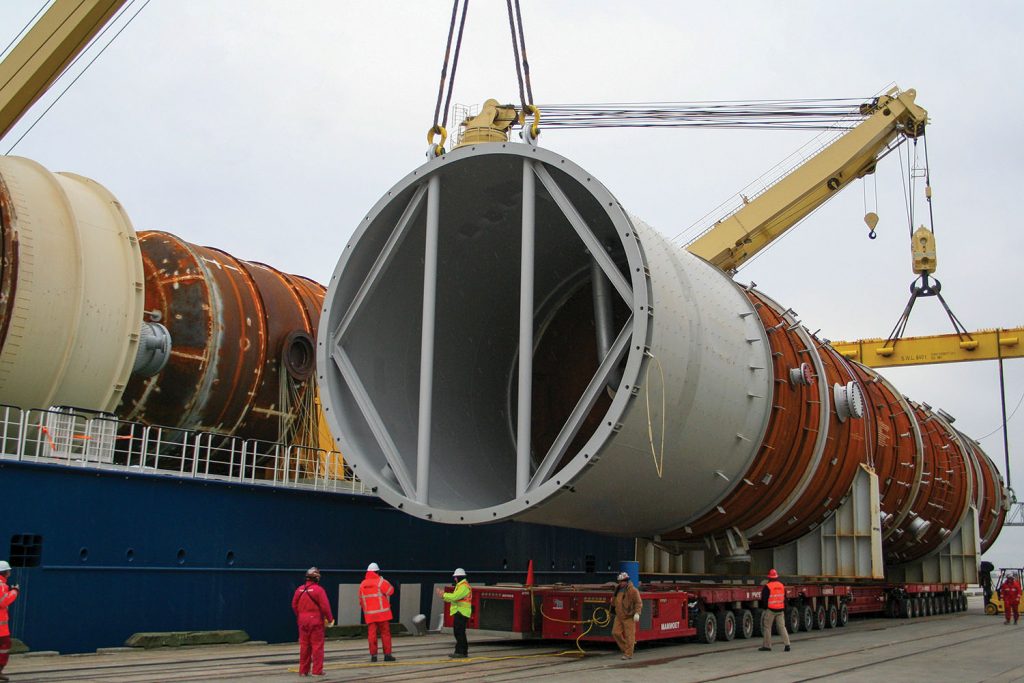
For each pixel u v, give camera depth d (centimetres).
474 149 1434
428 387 1443
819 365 1938
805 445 1831
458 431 1695
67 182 1814
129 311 1731
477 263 1716
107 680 1095
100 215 1775
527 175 1394
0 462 1362
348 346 1566
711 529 1820
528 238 1374
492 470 1681
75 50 1892
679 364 1403
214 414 1941
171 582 1568
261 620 1697
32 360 1591
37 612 1382
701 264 1816
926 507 2775
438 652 1495
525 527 2314
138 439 1653
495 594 1540
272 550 1734
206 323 1905
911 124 3262
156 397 1864
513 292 1806
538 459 1783
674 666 1311
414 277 1647
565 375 1792
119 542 1502
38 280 1598
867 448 2161
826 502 2020
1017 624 2616
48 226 1650
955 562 3166
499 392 1830
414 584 1972
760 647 1630
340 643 1670
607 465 1351
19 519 1380
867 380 2459
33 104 1906
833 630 2203
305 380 2117
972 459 3441
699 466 1577
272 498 1748
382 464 1529
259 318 2050
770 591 1588
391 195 1507
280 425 2069
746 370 1661
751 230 3281
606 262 1324
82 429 1598
